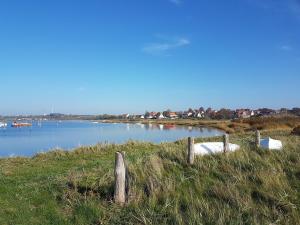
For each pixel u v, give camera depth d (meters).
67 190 10.59
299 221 8.20
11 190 10.77
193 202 9.34
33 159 17.88
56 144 40.44
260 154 14.38
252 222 8.23
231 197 9.48
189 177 11.17
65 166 15.41
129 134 62.94
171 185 10.32
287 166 12.00
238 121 89.44
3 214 8.95
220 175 11.45
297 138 21.73
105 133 67.31
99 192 10.38
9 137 54.69
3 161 17.00
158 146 22.47
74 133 67.88
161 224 8.45
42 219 8.88
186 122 129.62
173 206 9.23
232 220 8.30
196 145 15.07
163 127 97.69
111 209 9.30
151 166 12.02
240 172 11.27
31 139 49.75
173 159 13.56
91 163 15.70
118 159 9.73
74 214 9.20
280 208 8.98
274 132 36.38
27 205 9.59
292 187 10.27
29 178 12.48
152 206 9.30
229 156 13.24
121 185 9.70
